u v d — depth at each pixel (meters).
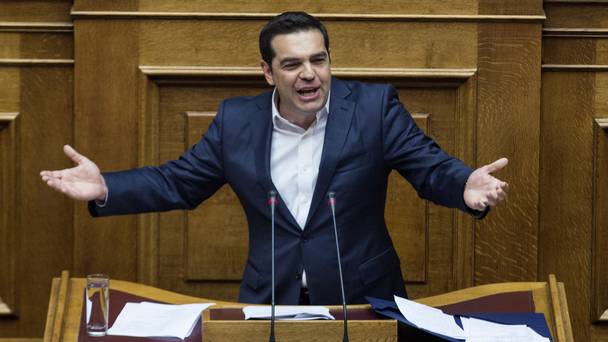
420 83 12.98
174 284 13.27
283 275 10.27
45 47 13.16
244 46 12.95
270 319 8.47
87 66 12.94
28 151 13.21
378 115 10.38
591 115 13.16
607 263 13.24
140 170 10.50
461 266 13.11
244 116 10.55
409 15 12.86
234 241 13.21
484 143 12.98
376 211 10.49
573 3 13.14
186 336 8.70
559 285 9.27
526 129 12.98
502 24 12.88
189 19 12.90
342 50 12.91
